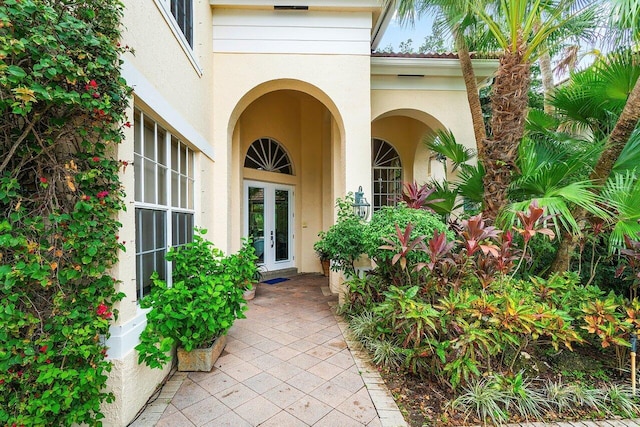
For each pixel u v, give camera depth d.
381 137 9.37
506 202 4.43
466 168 5.30
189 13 4.52
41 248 1.91
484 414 2.46
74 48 1.88
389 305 3.17
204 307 3.07
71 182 2.00
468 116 6.81
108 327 2.26
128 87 2.29
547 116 5.13
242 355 3.65
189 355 3.26
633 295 4.03
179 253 3.56
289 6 5.54
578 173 4.19
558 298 3.39
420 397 2.80
